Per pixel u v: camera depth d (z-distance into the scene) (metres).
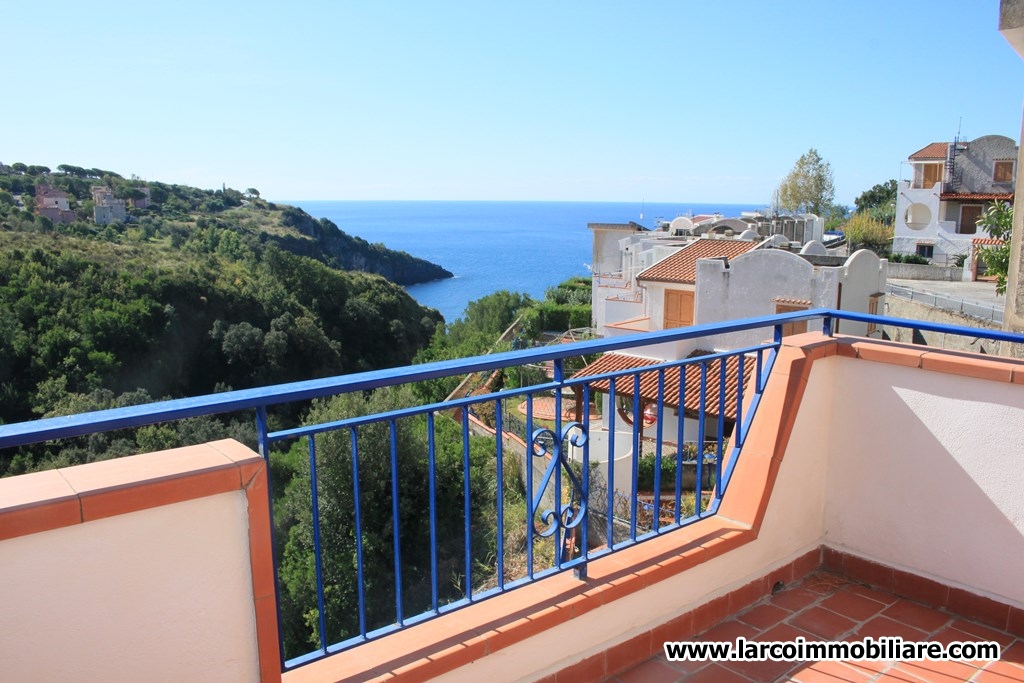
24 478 1.40
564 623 2.16
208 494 1.47
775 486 2.80
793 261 16.34
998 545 2.57
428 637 1.96
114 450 21.02
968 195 32.12
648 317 19.50
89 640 1.38
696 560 2.52
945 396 2.66
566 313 36.97
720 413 2.83
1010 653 2.44
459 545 13.12
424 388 23.16
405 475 13.26
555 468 2.30
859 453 2.93
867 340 2.96
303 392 1.61
